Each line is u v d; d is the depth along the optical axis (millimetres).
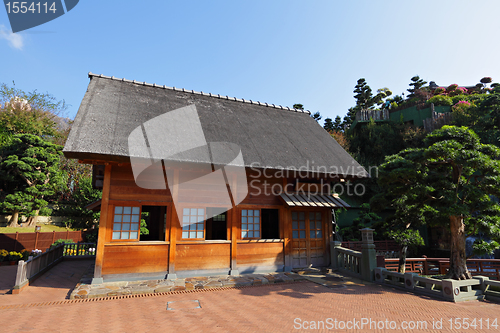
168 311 5984
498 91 26625
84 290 7223
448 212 7645
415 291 7781
